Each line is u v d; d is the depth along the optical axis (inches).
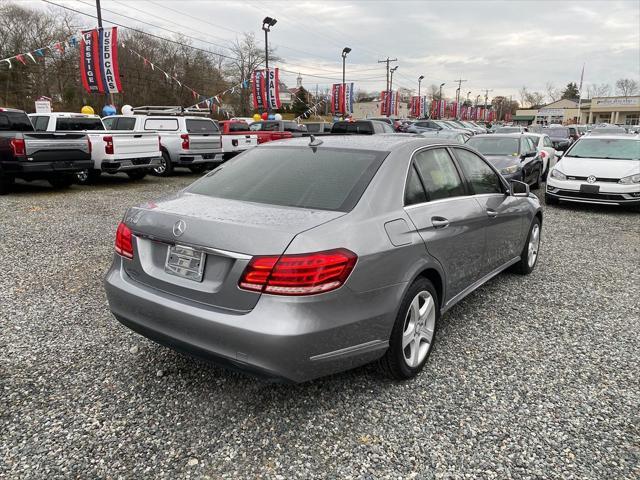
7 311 166.1
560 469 96.4
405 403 117.6
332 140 145.3
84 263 220.8
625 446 103.3
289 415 112.6
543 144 567.2
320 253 98.0
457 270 145.2
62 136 412.8
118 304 119.7
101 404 115.3
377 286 108.8
